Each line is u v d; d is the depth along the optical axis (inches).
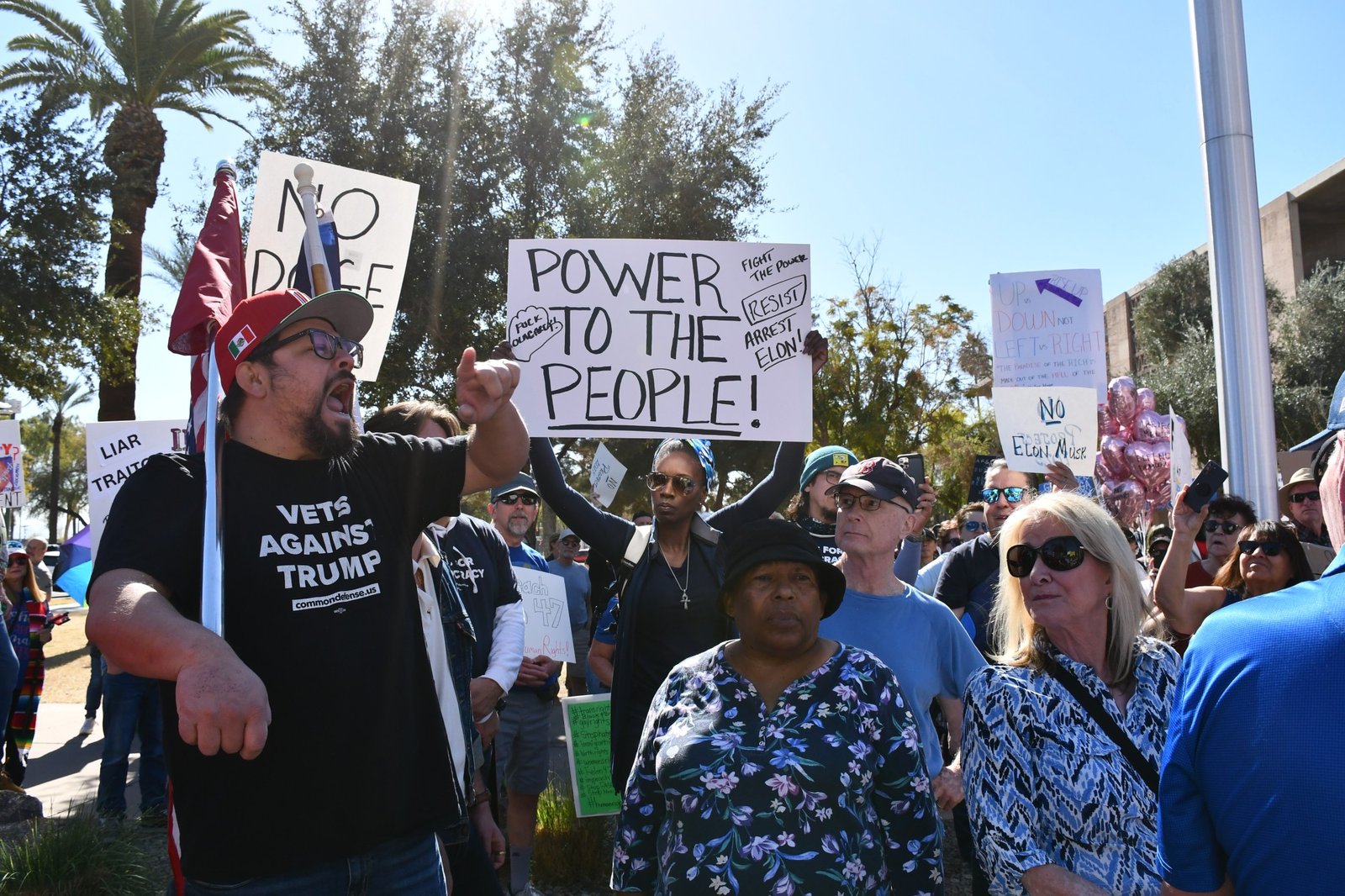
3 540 222.7
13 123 655.8
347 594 85.0
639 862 102.6
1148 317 1209.4
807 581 100.6
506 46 735.1
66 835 190.4
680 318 181.3
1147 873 89.8
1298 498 229.5
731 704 98.3
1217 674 59.8
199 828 80.3
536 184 724.0
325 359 86.7
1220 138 262.2
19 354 674.2
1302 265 1250.0
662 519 159.5
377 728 84.4
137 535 77.2
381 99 712.4
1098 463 336.8
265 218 167.0
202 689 56.9
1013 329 299.7
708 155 746.8
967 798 97.9
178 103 793.6
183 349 112.3
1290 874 55.1
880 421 938.1
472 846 117.3
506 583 160.1
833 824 90.4
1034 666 99.2
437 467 94.1
